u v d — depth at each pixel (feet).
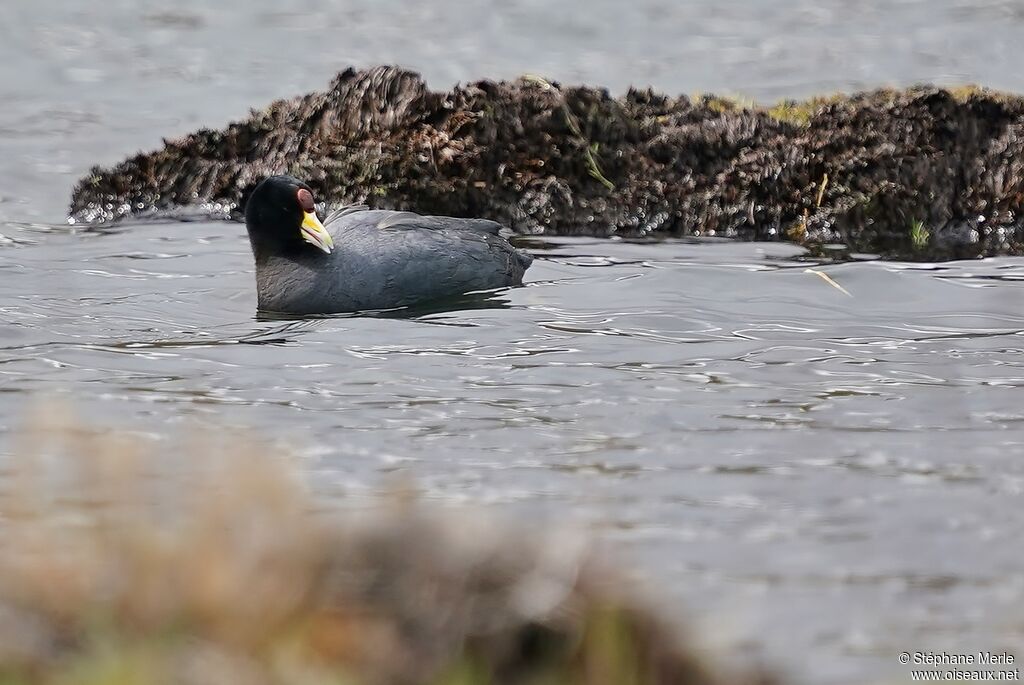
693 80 85.92
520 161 65.10
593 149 65.41
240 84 86.79
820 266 56.34
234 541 21.47
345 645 20.02
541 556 21.34
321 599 20.66
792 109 70.08
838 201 63.67
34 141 76.33
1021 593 29.25
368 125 66.69
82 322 48.85
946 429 38.58
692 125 67.10
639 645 20.99
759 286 53.67
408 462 36.19
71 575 20.99
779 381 42.75
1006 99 67.62
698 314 50.06
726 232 63.57
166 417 39.14
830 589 29.37
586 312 50.42
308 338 47.34
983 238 62.95
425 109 66.44
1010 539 31.76
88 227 63.67
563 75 87.10
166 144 68.23
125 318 49.55
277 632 20.06
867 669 26.05
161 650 19.54
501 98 66.28
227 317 50.19
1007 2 103.35
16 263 56.80
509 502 33.60
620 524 32.50
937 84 84.28
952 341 46.88
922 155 64.59
